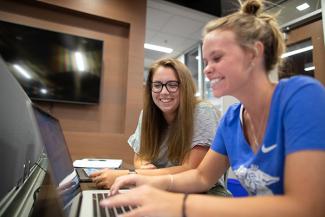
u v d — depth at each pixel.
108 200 0.49
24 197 0.68
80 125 2.79
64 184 0.65
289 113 0.52
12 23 2.48
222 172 0.85
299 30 2.75
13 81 0.66
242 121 0.72
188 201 0.47
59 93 2.63
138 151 1.43
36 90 2.53
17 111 0.70
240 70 0.58
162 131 1.35
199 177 0.84
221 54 0.58
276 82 0.62
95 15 2.86
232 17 0.62
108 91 2.95
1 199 0.58
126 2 3.02
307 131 0.47
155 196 0.48
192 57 4.82
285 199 0.44
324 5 2.48
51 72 2.61
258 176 0.61
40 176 0.91
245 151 0.69
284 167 0.51
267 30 0.61
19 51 2.48
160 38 4.37
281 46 0.64
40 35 2.59
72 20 2.86
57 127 0.83
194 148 1.11
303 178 0.44
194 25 3.87
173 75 1.23
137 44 3.03
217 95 0.61
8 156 0.64
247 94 0.62
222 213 0.44
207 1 3.50
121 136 2.81
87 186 0.95
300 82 0.55
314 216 0.42
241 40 0.58
